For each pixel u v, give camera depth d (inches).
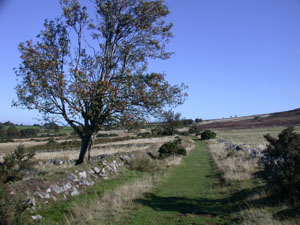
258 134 2142.0
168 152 788.6
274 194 292.8
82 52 465.7
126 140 1664.6
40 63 391.2
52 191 306.5
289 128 480.1
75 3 467.2
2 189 225.6
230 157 687.1
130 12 480.1
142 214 277.1
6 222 198.1
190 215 272.4
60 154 962.1
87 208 283.3
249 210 257.8
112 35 480.7
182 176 518.3
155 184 438.9
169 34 503.5
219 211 283.4
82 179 380.2
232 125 3649.1
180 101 441.1
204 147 1269.7
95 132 467.5
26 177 356.5
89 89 398.0
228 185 403.2
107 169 470.0
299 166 273.7
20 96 406.0
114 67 472.1
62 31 465.1
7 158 362.9
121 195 339.6
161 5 477.1
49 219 249.6
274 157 480.4
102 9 465.7
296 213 227.3
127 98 414.3
